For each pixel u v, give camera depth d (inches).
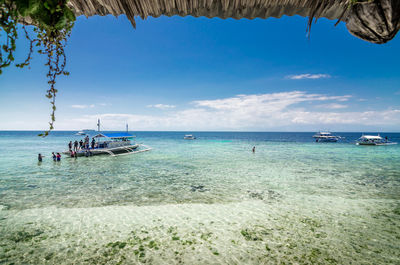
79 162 957.2
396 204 418.9
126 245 270.1
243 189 524.1
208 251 258.8
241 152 1488.7
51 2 60.7
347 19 95.0
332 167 849.5
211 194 481.7
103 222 331.9
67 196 460.4
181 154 1317.7
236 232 303.6
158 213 368.8
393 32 83.7
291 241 281.1
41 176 657.6
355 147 2053.4
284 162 988.6
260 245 271.6
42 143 2384.4
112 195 470.0
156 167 832.9
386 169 811.4
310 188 535.2
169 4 99.1
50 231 302.4
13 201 424.5
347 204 418.3
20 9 55.9
